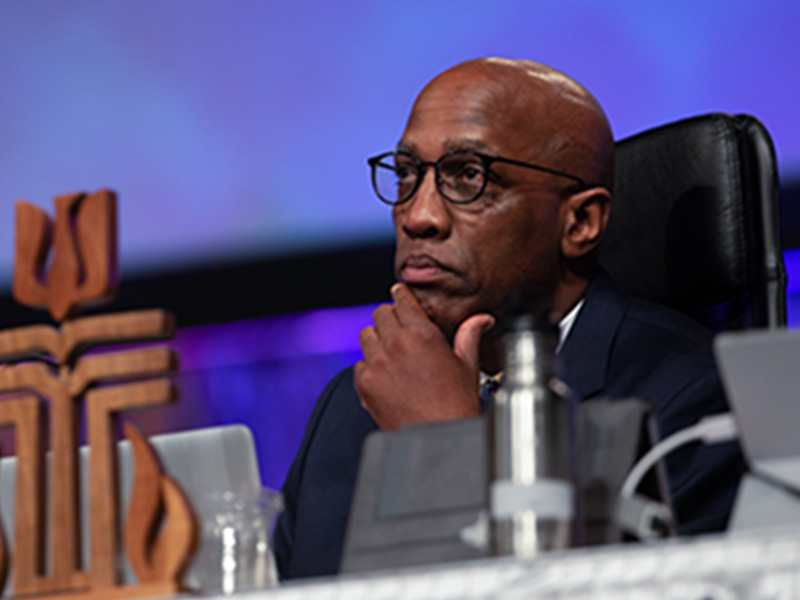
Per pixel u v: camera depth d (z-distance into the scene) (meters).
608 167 7.04
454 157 6.65
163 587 3.70
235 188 15.27
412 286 6.73
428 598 3.12
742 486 3.45
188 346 15.59
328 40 14.98
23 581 3.92
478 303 6.68
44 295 4.11
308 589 3.26
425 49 14.59
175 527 3.76
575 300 6.93
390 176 6.91
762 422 3.34
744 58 13.23
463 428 3.86
